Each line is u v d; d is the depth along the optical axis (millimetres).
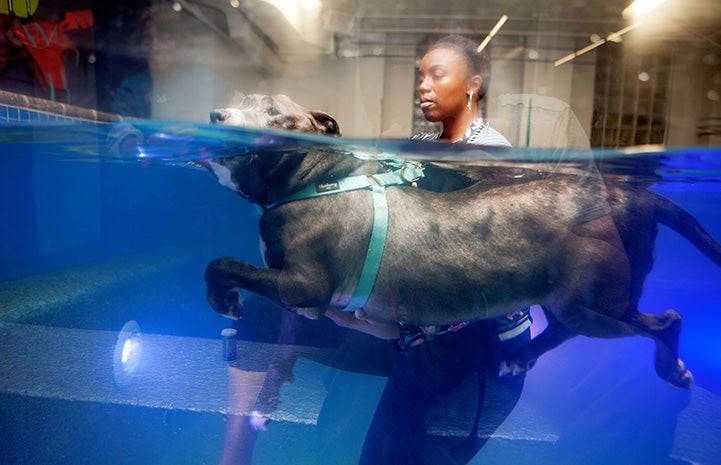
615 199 2008
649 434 1995
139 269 4145
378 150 2053
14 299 3021
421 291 2021
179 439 2271
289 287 1950
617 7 3602
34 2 2695
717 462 1911
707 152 2227
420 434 2094
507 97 2316
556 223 1934
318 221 1990
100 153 3098
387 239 1998
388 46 3557
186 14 3064
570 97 3502
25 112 2354
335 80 3654
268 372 2396
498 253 1955
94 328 3252
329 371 2309
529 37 3725
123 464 2264
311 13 3486
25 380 2336
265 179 2041
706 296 3809
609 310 2031
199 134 2102
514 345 2148
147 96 2879
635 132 3094
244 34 3320
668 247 4031
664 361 2154
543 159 2150
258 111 2189
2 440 2266
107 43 2824
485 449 2131
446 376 2094
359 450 2275
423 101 2363
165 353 2828
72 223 4234
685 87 3252
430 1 3588
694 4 3418
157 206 4738
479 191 2078
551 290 2010
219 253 4473
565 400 2135
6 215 3494
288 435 2252
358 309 2174
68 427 2285
